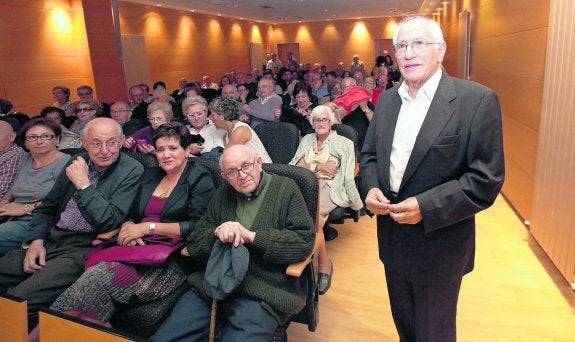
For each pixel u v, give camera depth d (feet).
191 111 9.82
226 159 5.26
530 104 10.48
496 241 9.83
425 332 4.65
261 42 53.11
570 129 7.72
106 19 24.77
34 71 21.80
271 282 5.26
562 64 8.20
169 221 6.28
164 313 5.54
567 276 7.64
